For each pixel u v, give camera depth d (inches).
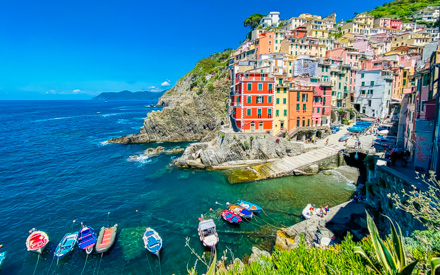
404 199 758.5
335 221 1091.9
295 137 2333.9
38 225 1298.0
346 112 2856.8
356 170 1807.3
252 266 333.7
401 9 6107.3
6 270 991.0
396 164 1021.2
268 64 3166.8
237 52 4813.0
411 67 3166.8
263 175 1824.6
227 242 1093.1
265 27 5506.9
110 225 1274.6
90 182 1883.6
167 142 3425.2
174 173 2041.1
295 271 307.6
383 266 276.2
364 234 968.9
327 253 330.3
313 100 2417.6
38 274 968.3
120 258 1031.6
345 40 4205.2
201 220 1254.3
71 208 1471.5
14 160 2477.9
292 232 1082.1
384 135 2118.6
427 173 861.8
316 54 3629.4
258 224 1213.7
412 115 1173.1
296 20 4778.5
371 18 5113.2
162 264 994.7
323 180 1705.2
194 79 6855.3
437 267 229.3
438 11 5452.8
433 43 1647.4
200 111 3499.0
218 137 2281.0
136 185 1808.6
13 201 1573.6
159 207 1453.0
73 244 1087.6
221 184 1760.6
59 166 2287.2
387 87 2844.5
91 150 2910.9
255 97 2247.8
